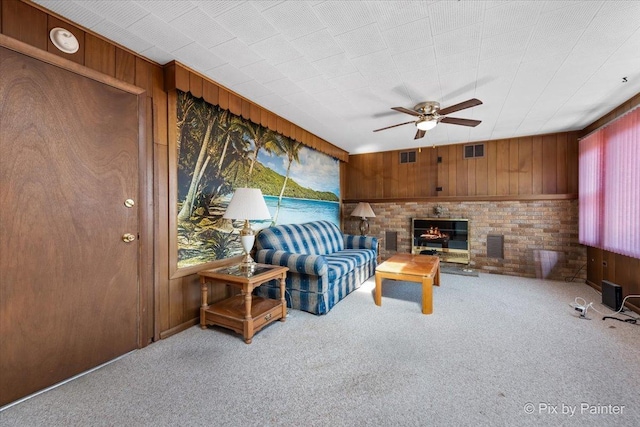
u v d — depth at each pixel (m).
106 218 2.07
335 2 1.72
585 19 1.85
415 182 5.64
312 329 2.64
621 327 2.67
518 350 2.24
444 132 4.57
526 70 2.54
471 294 3.70
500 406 1.60
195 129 2.77
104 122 2.06
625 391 1.74
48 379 1.78
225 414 1.55
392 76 2.67
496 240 4.92
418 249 5.52
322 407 1.60
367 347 2.29
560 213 4.52
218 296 3.01
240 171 3.33
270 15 1.84
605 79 2.70
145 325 2.31
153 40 2.11
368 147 5.63
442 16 1.84
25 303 1.69
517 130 4.46
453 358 2.12
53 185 1.81
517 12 1.79
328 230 4.70
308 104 3.38
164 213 2.48
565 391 1.74
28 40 1.70
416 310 3.13
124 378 1.88
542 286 4.10
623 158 3.08
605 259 3.72
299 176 4.53
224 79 2.74
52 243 1.80
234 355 2.17
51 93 1.80
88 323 1.97
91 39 2.00
